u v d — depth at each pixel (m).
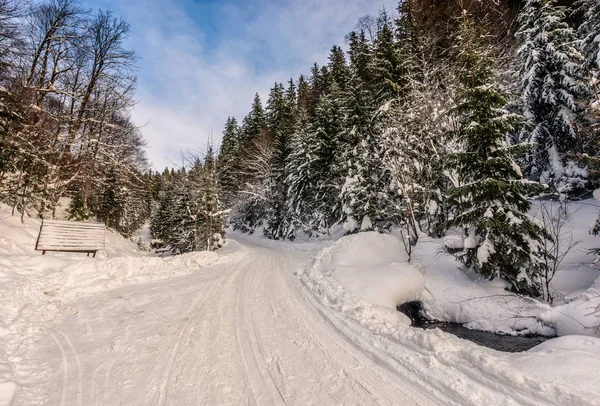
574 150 11.52
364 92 18.23
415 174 12.73
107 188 26.59
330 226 21.78
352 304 6.35
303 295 7.76
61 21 17.55
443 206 12.82
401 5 21.80
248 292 8.08
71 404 3.21
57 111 18.25
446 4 18.64
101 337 5.05
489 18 17.80
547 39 12.50
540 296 7.93
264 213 34.28
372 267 9.29
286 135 30.62
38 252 10.60
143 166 26.22
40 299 6.62
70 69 18.73
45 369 3.95
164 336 5.12
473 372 3.46
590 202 11.28
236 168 37.47
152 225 49.28
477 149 8.66
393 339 4.64
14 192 14.05
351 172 16.94
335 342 4.90
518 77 14.10
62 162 17.44
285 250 19.56
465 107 9.02
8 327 4.98
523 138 13.55
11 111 11.99
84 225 11.53
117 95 21.50
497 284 8.41
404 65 16.67
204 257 12.92
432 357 3.92
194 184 21.53
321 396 3.39
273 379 3.78
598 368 3.13
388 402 3.24
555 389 2.88
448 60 14.88
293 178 25.91
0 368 3.67
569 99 11.66
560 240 9.29
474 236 8.72
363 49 23.53
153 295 7.72
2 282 6.82
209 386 3.62
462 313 8.29
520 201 8.06
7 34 11.67
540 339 6.77
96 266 9.46
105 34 20.53
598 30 11.22
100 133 20.95
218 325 5.66
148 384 3.64
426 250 11.46
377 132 16.38
